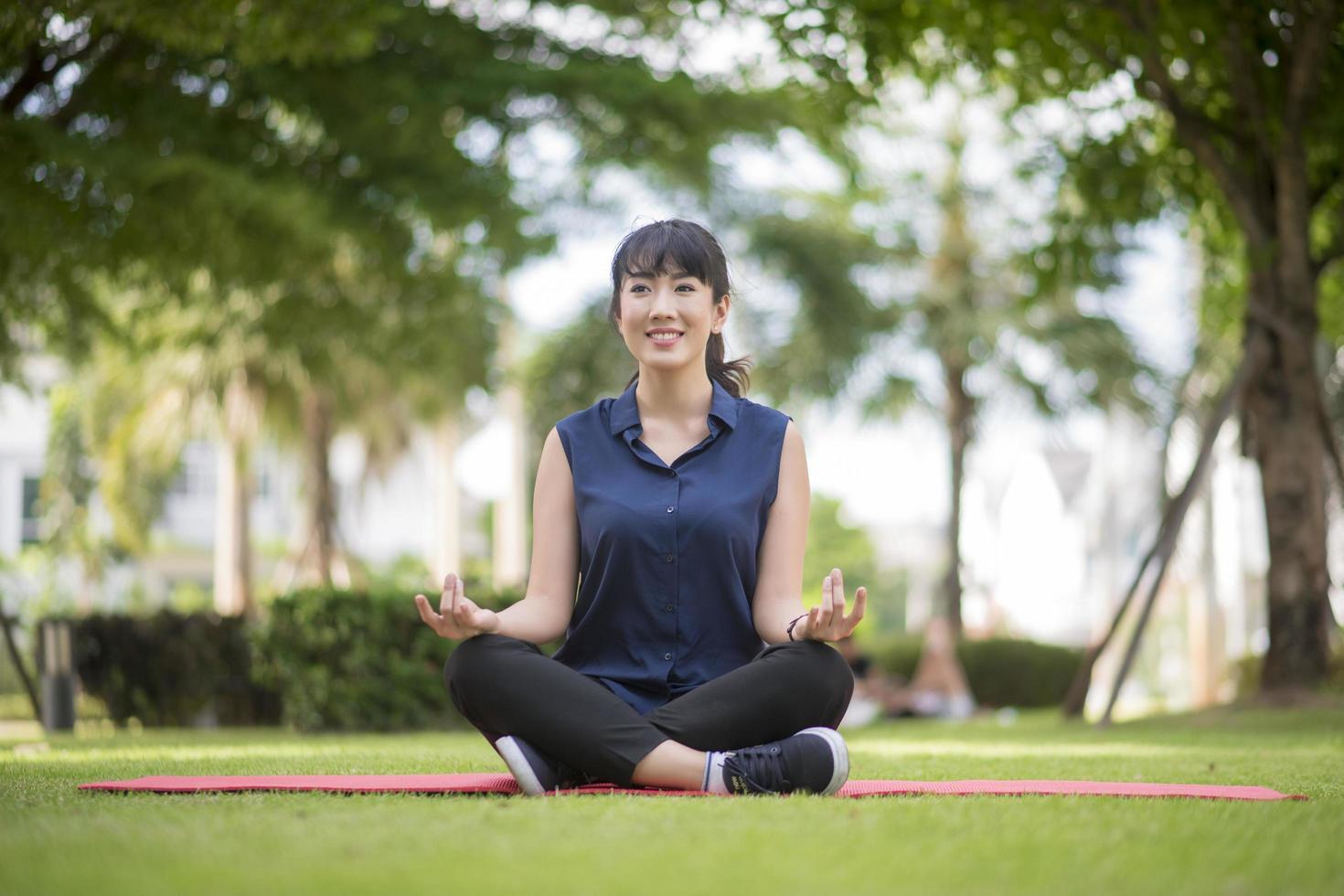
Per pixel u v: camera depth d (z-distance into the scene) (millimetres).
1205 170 10797
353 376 22094
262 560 34281
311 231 11633
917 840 2062
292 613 9164
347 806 2621
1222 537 21609
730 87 13414
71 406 25812
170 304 14602
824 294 26031
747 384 3686
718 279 3502
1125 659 9344
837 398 26516
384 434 25844
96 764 4336
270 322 14391
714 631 3307
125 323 15461
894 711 15492
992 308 25719
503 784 3070
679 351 3404
